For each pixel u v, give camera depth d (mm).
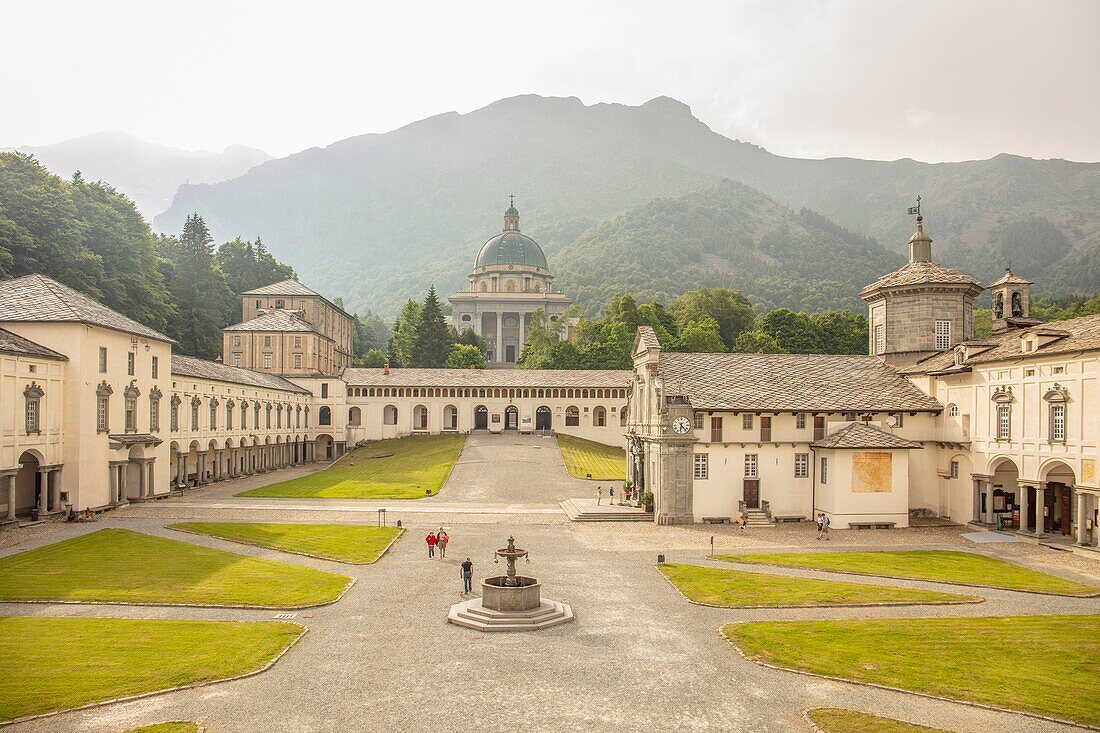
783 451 61750
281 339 129625
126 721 22094
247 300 151125
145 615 32438
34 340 58938
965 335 70438
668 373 65062
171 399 75188
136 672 25609
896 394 64625
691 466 60406
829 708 23516
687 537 54312
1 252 82625
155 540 48719
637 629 31609
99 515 60312
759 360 68688
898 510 58688
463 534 54312
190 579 38469
